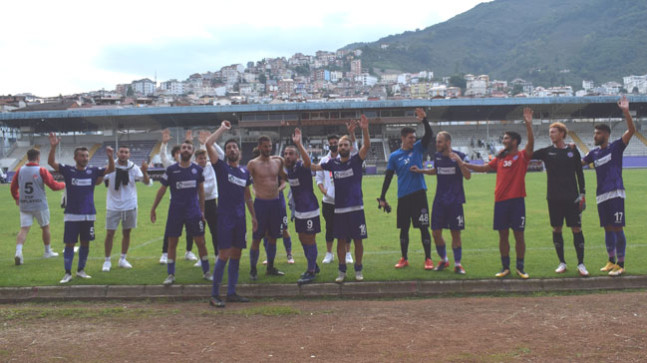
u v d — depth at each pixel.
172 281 7.09
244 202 6.87
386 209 8.05
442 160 7.61
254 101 117.31
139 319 5.56
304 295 6.82
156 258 9.34
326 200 8.54
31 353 4.44
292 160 7.36
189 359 4.25
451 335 4.79
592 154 7.58
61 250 10.42
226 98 111.00
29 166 9.09
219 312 5.88
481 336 4.74
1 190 31.95
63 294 6.85
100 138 60.69
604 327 4.92
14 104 81.00
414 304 6.15
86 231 7.66
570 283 6.89
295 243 10.91
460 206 7.50
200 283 7.14
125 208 8.25
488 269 7.71
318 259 8.98
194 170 7.39
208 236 12.14
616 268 7.18
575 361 4.07
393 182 34.22
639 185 24.17
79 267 7.64
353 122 7.41
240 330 5.07
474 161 50.84
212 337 4.84
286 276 7.53
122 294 6.88
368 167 49.88
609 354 4.20
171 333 4.99
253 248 7.36
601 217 7.45
